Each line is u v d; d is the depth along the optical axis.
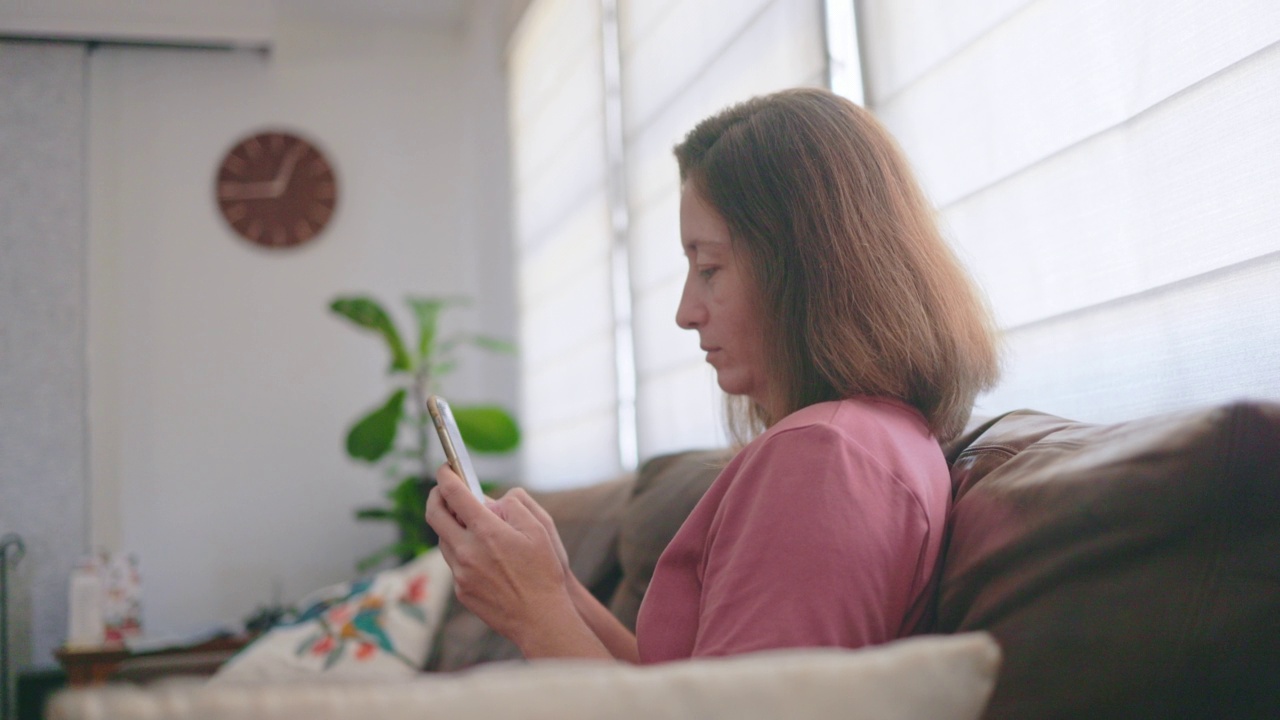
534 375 4.24
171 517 4.62
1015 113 1.54
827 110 1.01
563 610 0.91
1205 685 0.64
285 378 4.84
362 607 2.25
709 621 0.75
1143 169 1.30
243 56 4.96
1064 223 1.44
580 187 3.65
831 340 0.94
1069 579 0.69
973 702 0.47
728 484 0.89
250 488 4.73
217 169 4.86
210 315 4.78
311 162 4.99
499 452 4.08
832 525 0.75
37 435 4.32
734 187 0.99
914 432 0.90
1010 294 1.55
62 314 4.41
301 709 0.40
